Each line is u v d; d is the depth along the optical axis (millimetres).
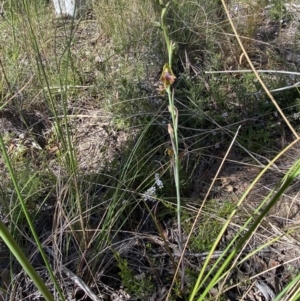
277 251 1938
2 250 1957
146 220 2094
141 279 1813
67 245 1873
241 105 2660
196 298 1768
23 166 2287
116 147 2494
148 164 2309
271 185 2240
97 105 2850
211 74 2877
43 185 2174
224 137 2525
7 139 2580
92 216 2051
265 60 3098
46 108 2760
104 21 3363
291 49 3186
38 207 2107
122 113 2629
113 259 1921
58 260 1791
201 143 2475
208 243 1946
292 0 3689
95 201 2068
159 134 2439
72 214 1932
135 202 2123
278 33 3363
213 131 2480
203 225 2002
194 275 1795
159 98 2639
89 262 1804
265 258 1914
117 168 2240
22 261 971
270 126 2500
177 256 1932
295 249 1940
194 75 2967
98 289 1809
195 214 2100
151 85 2799
